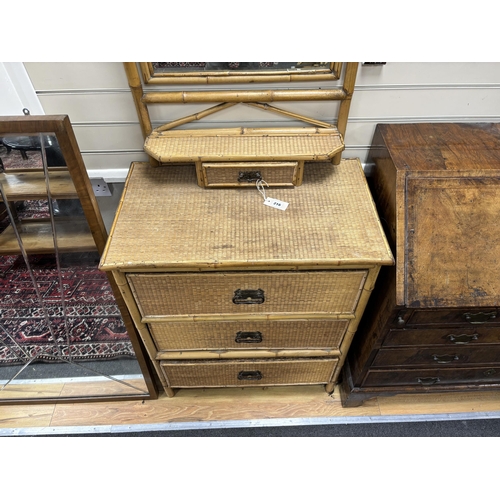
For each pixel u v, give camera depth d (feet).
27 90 2.95
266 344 3.55
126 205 2.99
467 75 3.05
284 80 2.92
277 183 3.10
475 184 2.76
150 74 2.88
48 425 4.11
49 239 3.01
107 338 4.00
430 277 2.70
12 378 4.38
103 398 4.24
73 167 2.43
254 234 2.76
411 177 2.76
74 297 3.60
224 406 4.25
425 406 4.24
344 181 3.20
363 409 4.21
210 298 2.99
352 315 3.17
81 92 3.00
